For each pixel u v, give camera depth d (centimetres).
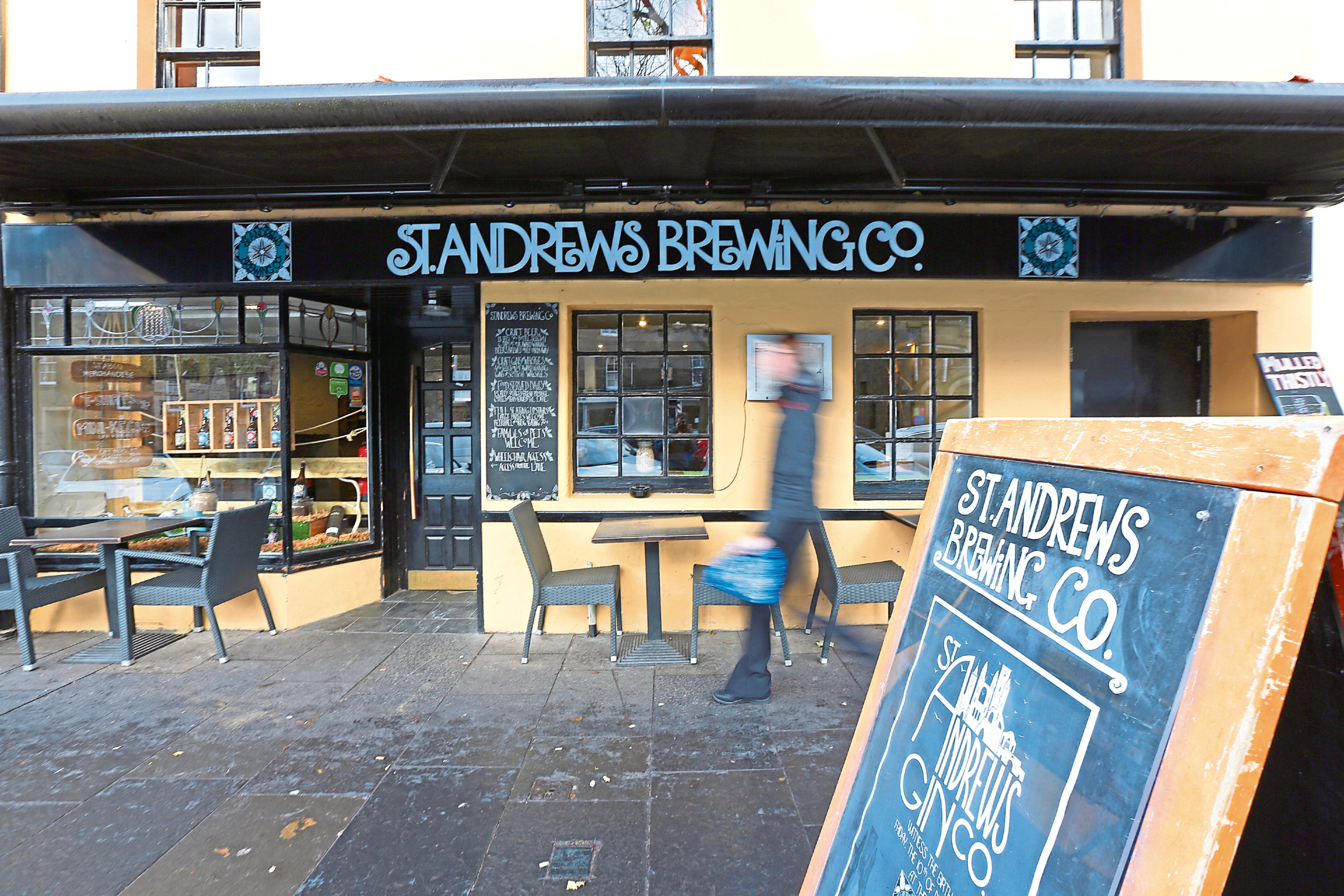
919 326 446
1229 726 67
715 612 430
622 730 294
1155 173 382
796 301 428
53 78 424
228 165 363
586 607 428
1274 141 326
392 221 419
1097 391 471
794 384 296
